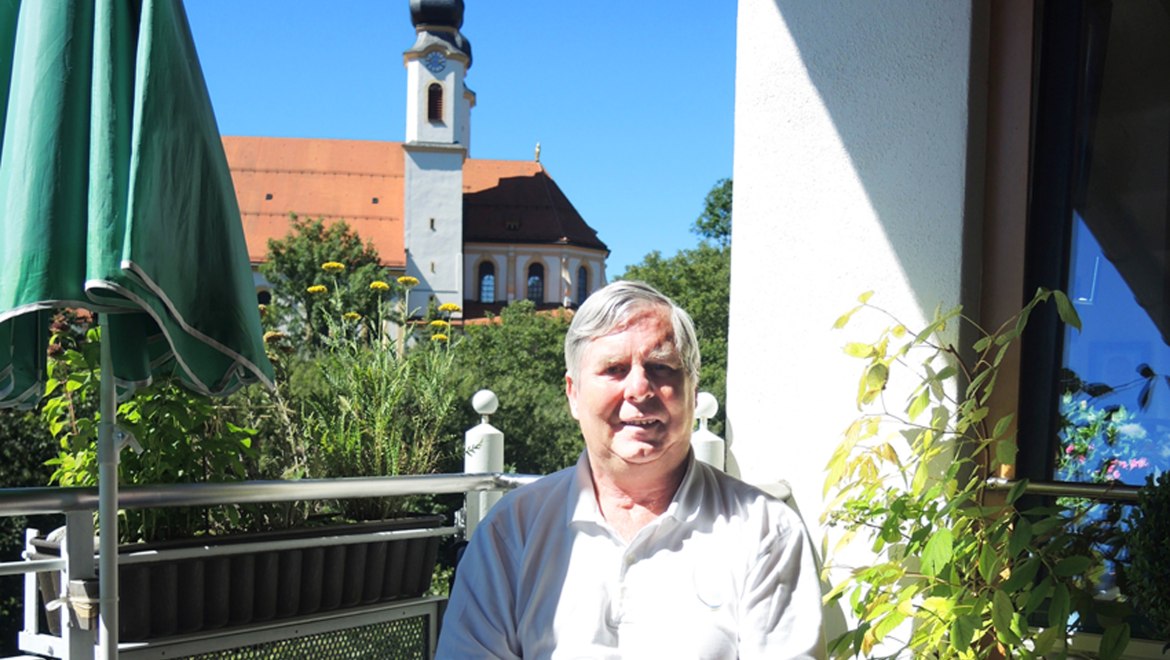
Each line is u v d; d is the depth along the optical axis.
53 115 1.84
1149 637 2.31
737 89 2.88
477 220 74.56
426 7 68.75
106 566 2.05
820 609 1.93
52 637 2.36
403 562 2.82
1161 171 2.49
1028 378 2.54
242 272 2.09
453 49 68.25
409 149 67.50
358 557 2.68
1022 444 2.54
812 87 2.76
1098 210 2.53
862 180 2.67
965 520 2.21
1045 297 2.23
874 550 2.32
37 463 11.72
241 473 2.62
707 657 1.89
